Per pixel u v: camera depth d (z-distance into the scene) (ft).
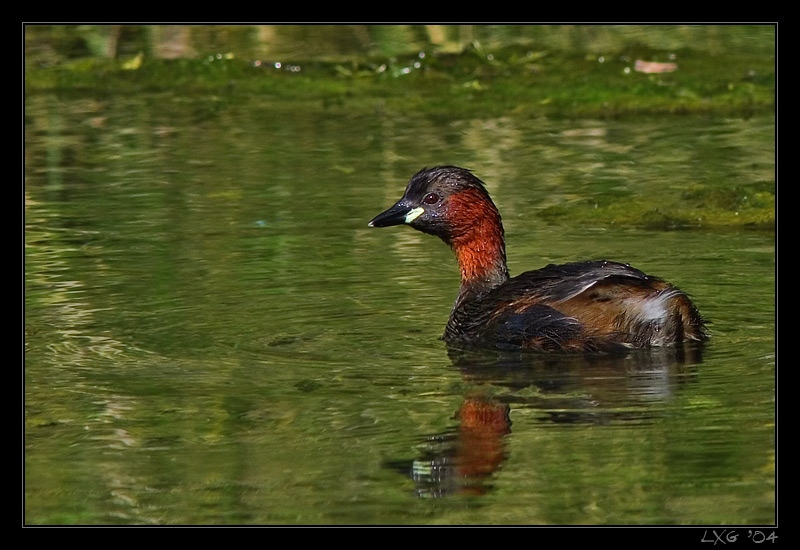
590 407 33.22
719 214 55.98
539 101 79.56
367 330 40.86
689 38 94.07
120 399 34.47
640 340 37.78
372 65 88.74
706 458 29.99
